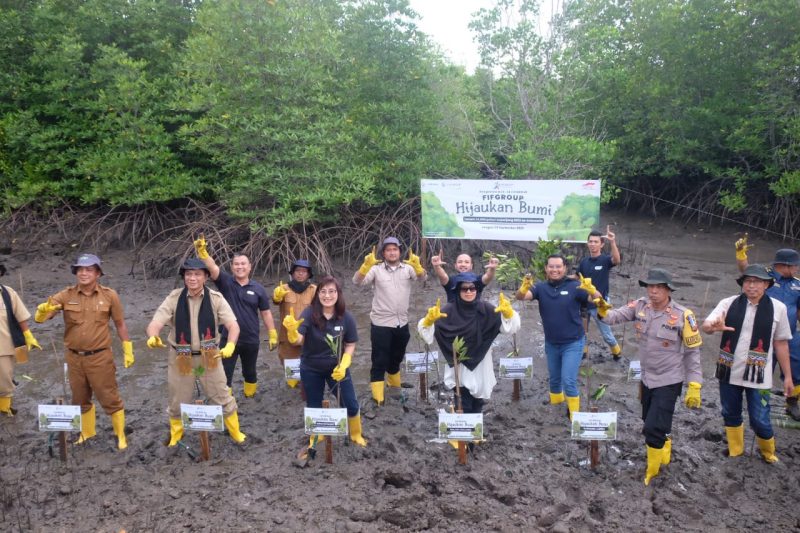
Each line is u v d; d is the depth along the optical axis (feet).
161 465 17.85
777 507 15.80
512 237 35.63
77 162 50.37
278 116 41.04
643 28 59.41
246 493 16.29
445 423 17.10
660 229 62.95
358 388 24.17
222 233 44.24
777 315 17.30
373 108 45.96
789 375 17.71
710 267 46.91
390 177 46.34
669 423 16.56
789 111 51.24
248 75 42.60
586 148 43.68
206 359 18.29
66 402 22.47
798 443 19.26
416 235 44.80
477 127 51.57
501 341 29.84
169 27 53.31
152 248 47.55
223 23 42.27
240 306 21.72
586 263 26.61
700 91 59.06
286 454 18.29
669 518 15.31
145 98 48.49
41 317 18.02
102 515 15.42
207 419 17.53
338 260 45.34
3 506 15.74
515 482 16.75
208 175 49.62
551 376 21.44
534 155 44.45
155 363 27.25
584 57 49.75
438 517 15.19
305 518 15.12
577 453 18.38
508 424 20.54
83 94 50.60
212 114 43.06
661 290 16.74
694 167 61.11
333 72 45.62
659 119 59.36
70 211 50.11
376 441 19.17
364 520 15.14
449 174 46.93
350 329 18.03
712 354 27.76
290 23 43.11
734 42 54.44
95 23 51.49
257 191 43.14
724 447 18.74
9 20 49.67
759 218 59.06
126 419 21.06
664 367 16.80
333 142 41.60
